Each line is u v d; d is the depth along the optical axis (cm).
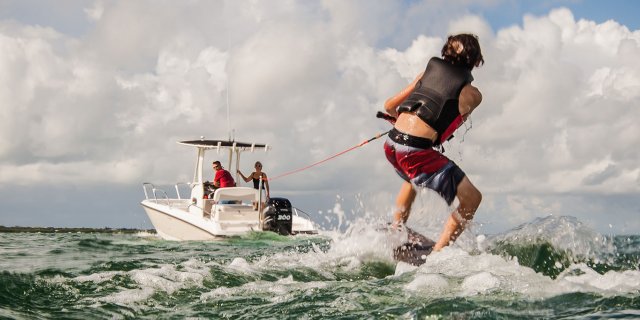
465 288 337
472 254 456
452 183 467
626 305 286
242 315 310
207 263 485
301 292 354
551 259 438
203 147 1535
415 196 511
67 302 345
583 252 449
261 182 1366
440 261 420
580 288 325
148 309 330
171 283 392
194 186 1513
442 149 485
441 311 284
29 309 327
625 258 443
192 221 1346
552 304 295
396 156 482
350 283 376
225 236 1273
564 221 476
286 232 1334
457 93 467
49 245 874
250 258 557
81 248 829
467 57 476
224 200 1370
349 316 293
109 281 395
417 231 509
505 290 325
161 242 1055
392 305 310
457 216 471
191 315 315
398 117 491
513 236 474
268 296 350
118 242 966
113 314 319
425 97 472
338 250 518
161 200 1666
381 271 455
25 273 413
